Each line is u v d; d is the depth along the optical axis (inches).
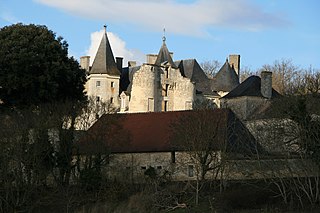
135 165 2138.3
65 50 2443.4
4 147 1800.0
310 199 1637.6
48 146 1951.3
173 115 2261.3
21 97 2260.1
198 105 3129.9
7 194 1754.4
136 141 2194.9
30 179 1828.2
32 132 1991.9
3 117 2020.2
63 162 1980.8
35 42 2343.8
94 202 1879.9
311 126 1692.9
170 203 1779.0
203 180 1838.1
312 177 1748.3
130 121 2310.5
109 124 2149.4
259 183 1800.0
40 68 2292.1
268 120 2032.5
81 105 2210.9
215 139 1908.2
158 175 2039.9
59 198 1863.9
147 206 1784.0
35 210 1822.1
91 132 2081.7
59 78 2342.5
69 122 2208.4
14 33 2356.1
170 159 2091.5
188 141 1924.2
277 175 1771.7
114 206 1820.9
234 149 1905.8
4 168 1777.8
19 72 2249.0
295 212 1594.5
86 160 1984.5
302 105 1713.8
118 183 1947.6
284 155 1768.0
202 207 1732.3
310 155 1679.4
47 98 2276.1
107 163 2052.2
